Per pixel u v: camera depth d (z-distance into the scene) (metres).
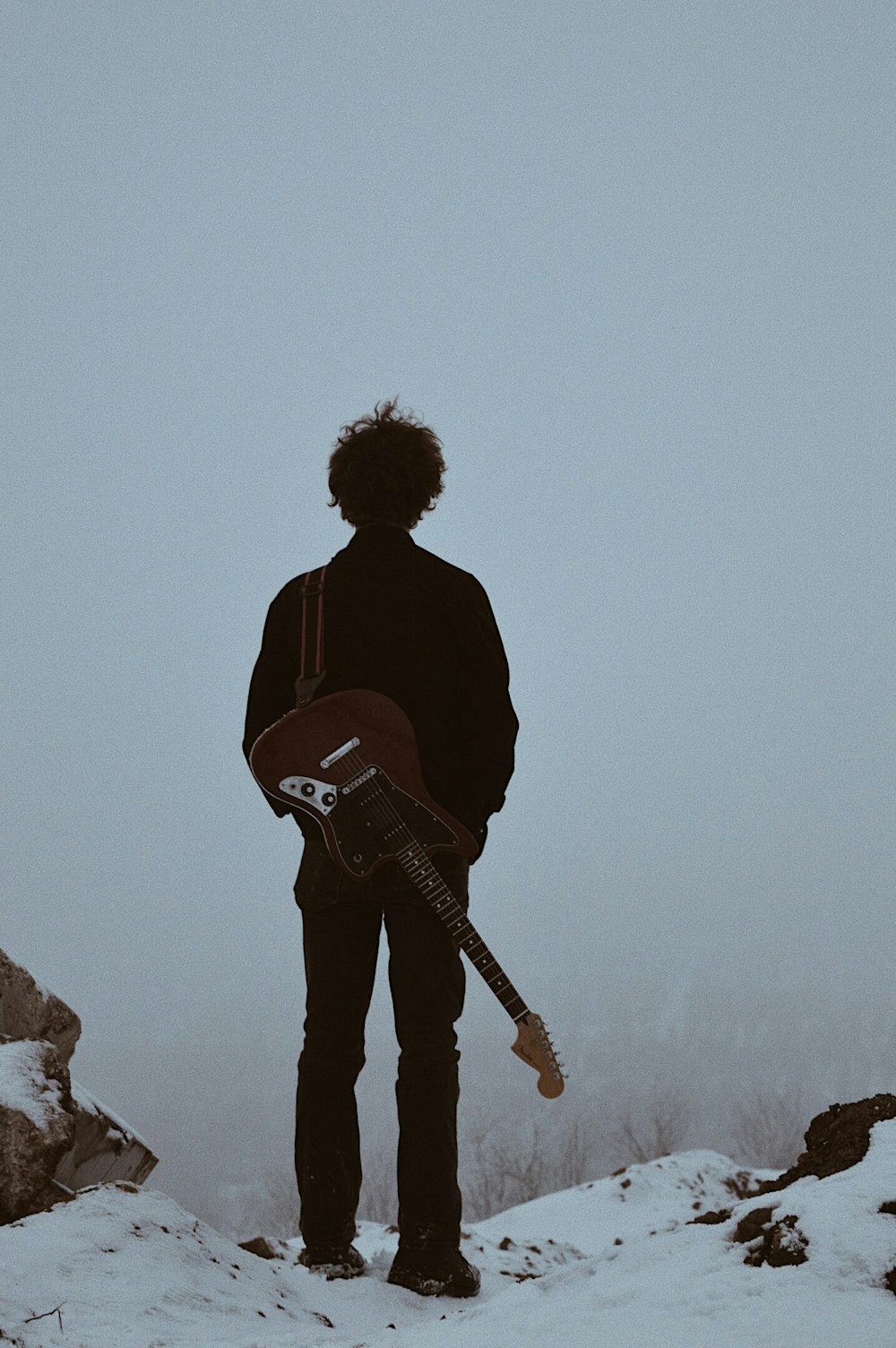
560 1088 2.74
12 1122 2.64
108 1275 2.19
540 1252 4.00
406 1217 2.86
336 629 2.96
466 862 2.94
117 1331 1.96
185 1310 2.15
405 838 2.82
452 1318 1.95
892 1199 1.82
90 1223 2.39
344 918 2.92
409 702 2.91
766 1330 1.54
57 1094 2.81
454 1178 2.91
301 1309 2.47
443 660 2.95
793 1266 1.72
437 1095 2.88
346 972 2.93
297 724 2.86
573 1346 1.62
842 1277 1.67
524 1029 2.74
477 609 3.01
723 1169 5.68
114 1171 3.15
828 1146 2.32
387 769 2.84
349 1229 2.95
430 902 2.81
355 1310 2.61
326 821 2.85
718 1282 1.72
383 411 3.26
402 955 2.89
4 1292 2.02
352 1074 2.96
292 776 2.86
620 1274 1.91
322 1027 2.94
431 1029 2.89
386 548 3.05
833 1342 1.48
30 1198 2.60
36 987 3.15
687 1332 1.58
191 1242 2.52
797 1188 2.05
